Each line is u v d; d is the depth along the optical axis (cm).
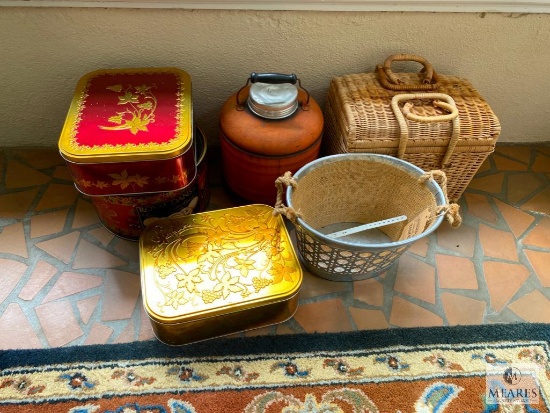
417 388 90
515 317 103
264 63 117
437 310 103
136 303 101
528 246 118
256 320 94
